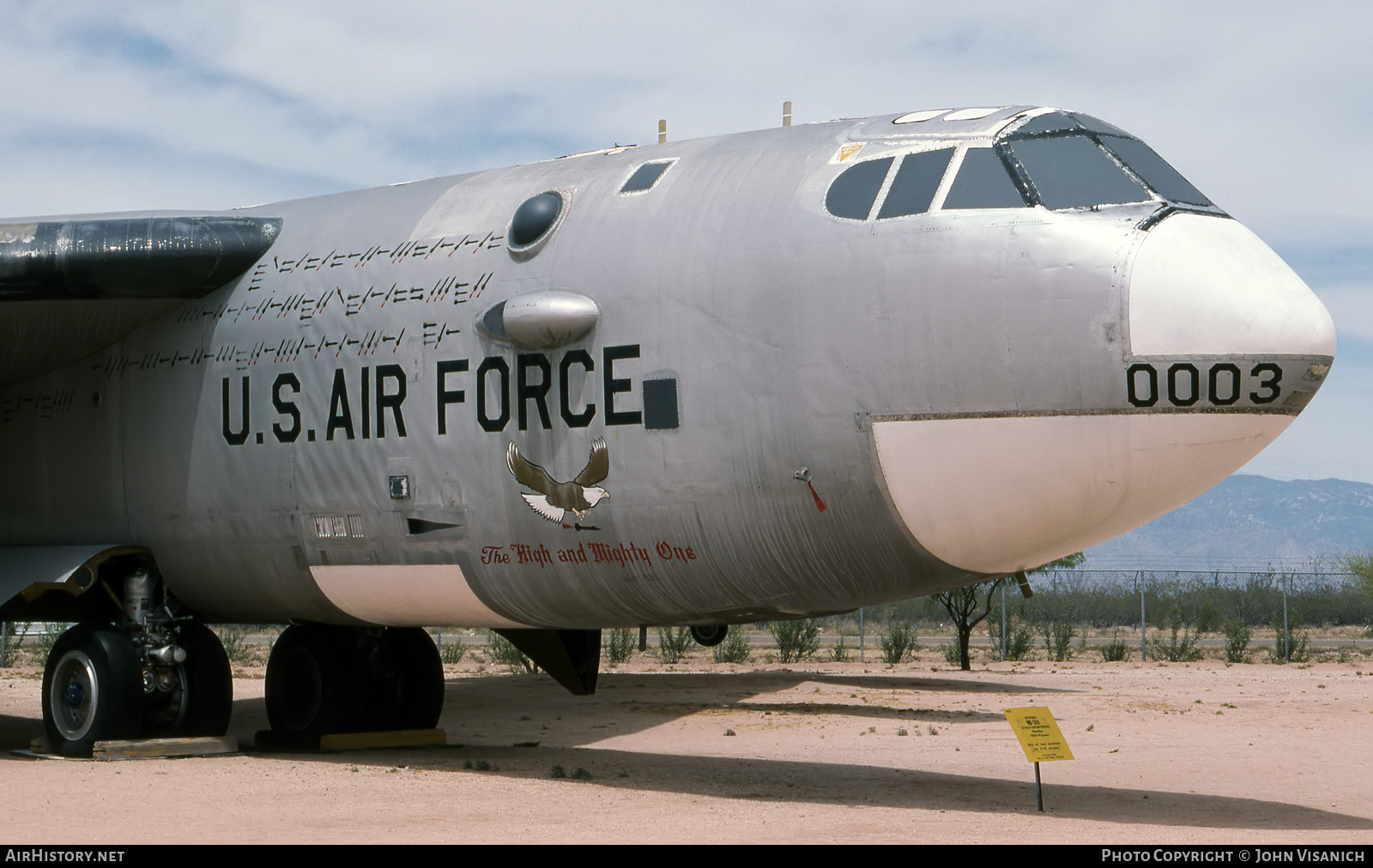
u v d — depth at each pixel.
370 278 11.50
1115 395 8.62
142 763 11.77
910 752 13.99
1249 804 10.26
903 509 9.13
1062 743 9.70
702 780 11.14
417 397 10.94
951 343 8.94
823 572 9.59
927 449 9.00
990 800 10.13
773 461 9.39
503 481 10.46
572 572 10.33
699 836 8.11
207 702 12.78
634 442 9.90
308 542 11.55
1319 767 12.87
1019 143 9.41
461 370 10.74
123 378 12.92
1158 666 31.00
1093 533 9.15
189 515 12.29
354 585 11.51
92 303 12.39
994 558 9.34
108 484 12.95
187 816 8.80
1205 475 8.87
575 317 10.12
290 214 12.88
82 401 13.23
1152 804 10.10
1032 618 44.00
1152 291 8.63
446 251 11.19
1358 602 49.59
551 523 10.25
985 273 8.94
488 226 11.13
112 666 12.20
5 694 21.88
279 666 13.55
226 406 12.10
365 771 11.18
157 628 12.72
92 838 7.93
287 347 11.77
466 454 10.65
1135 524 9.23
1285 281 8.98
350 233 12.05
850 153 9.88
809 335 9.34
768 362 9.46
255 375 11.94
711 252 9.85
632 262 10.13
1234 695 21.75
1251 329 8.61
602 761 12.59
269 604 12.31
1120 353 8.60
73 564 12.40
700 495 9.65
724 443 9.56
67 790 9.95
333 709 13.12
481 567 10.66
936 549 9.28
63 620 14.20
